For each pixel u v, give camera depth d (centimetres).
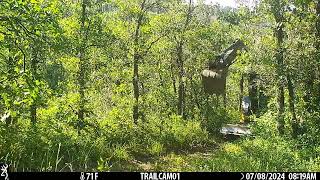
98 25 1858
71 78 1881
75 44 1755
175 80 3538
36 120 1638
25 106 1247
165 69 3189
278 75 1944
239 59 2234
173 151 2008
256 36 2092
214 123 2623
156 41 2584
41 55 1506
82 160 1455
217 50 3128
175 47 2848
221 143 2328
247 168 1446
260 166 1457
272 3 1930
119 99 2323
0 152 1239
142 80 3086
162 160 1780
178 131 2248
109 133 1959
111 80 2347
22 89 1058
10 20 1071
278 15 1955
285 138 1898
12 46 1121
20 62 1140
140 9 2275
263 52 2017
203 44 2958
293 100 1978
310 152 1617
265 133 2114
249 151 1800
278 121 2031
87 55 1895
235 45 2781
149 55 2784
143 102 2759
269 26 2041
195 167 1554
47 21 1118
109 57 2195
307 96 1958
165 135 2141
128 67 2506
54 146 1451
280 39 1972
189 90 3259
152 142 2016
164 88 3247
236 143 2097
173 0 2480
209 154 1988
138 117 2405
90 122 1933
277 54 1953
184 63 3075
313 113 1884
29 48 1424
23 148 1300
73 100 1766
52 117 1625
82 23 1828
